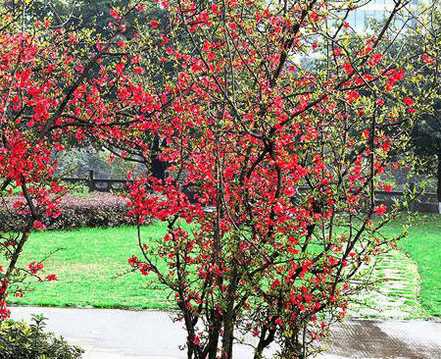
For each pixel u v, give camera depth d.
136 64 6.32
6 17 6.23
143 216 5.55
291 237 5.02
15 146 5.16
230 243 4.85
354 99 5.25
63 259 15.96
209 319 5.58
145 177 5.54
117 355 8.71
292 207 5.17
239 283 5.43
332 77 5.54
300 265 5.22
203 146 5.42
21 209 6.04
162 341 9.45
